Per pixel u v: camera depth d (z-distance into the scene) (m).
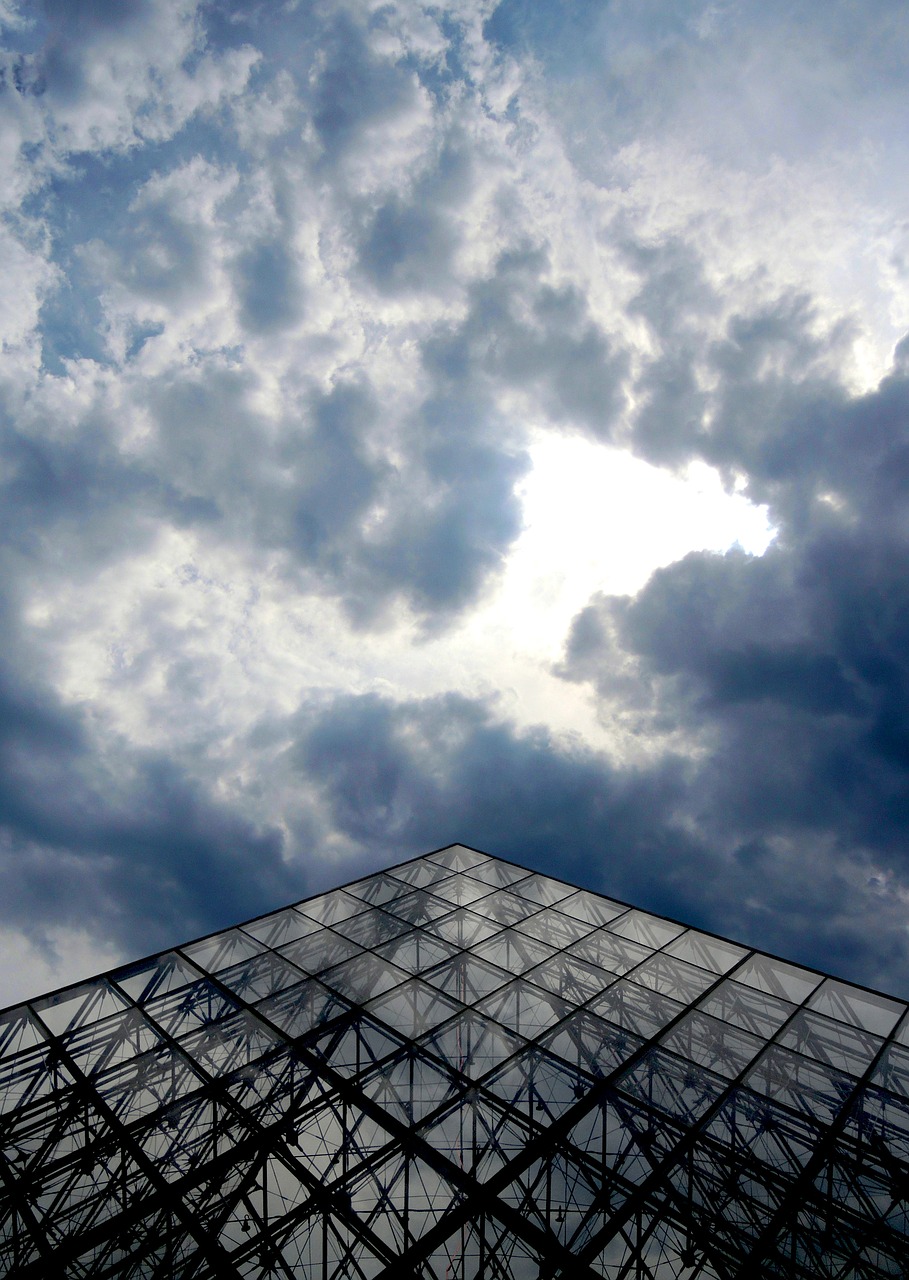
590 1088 17.44
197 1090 17.38
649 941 26.05
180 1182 14.56
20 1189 15.11
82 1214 14.60
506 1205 13.54
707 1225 13.56
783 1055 18.86
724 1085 17.53
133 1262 13.32
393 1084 17.61
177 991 22.56
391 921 27.20
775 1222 13.46
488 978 23.00
